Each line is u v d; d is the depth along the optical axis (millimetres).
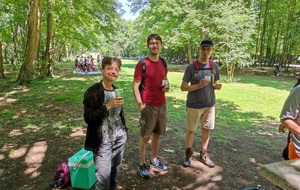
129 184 2809
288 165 1542
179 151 3871
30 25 11469
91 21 17094
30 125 5039
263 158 3771
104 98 2080
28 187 2691
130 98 8461
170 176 3035
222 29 14633
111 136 2145
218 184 2881
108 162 2127
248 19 14523
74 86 11188
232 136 4816
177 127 5148
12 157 3465
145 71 2705
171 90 10688
